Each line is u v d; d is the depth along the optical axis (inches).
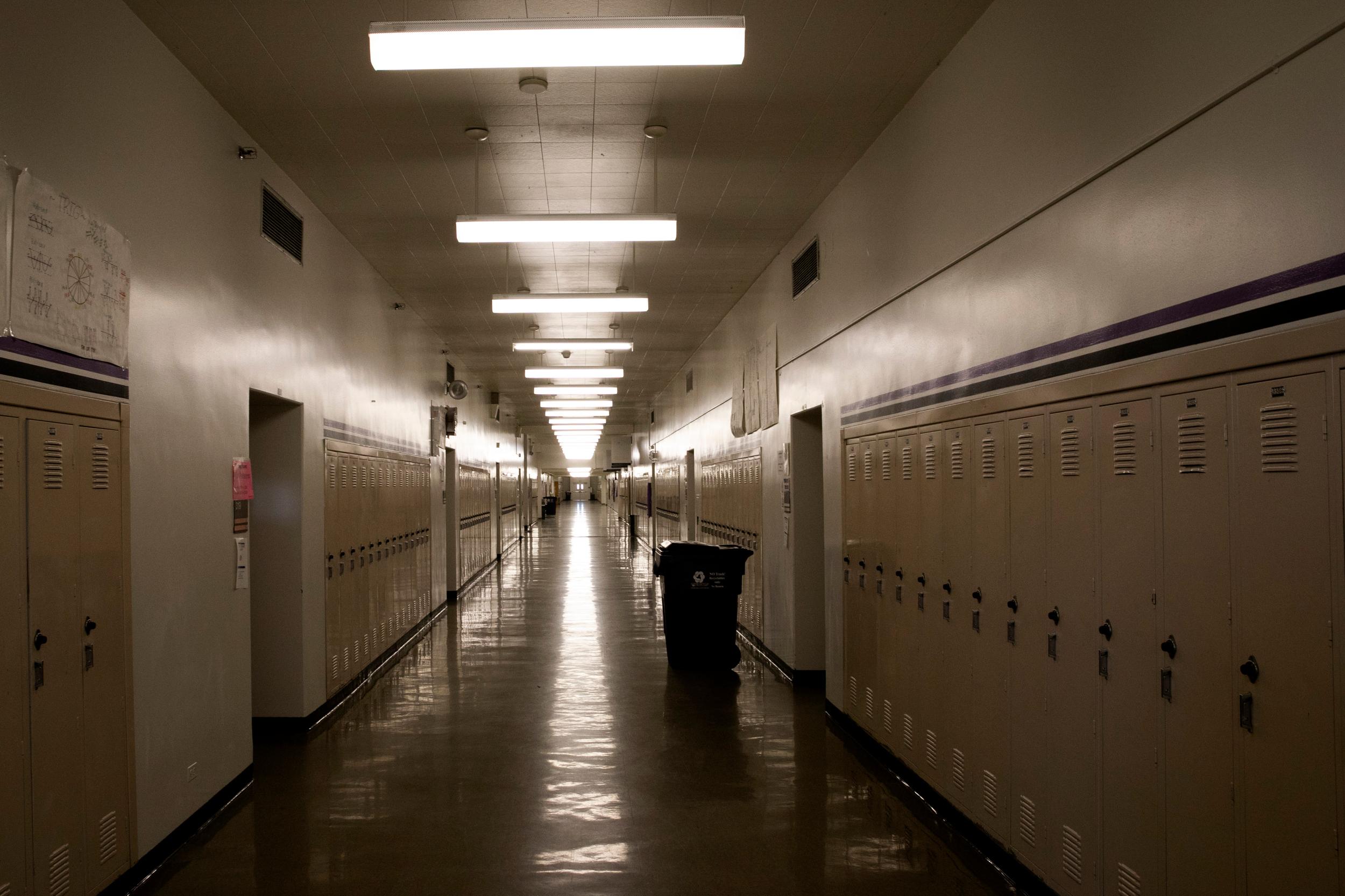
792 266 259.8
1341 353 69.5
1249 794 79.6
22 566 100.8
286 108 164.2
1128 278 98.0
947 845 140.3
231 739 163.9
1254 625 78.9
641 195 219.0
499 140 181.2
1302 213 73.3
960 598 143.1
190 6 128.0
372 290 286.7
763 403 304.7
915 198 162.7
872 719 188.9
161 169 138.3
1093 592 104.6
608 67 150.1
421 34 105.0
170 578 140.1
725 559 282.0
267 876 129.3
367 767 182.4
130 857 125.0
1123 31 98.9
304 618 212.1
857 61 149.7
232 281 167.6
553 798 163.0
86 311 114.7
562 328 403.9
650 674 275.9
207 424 155.6
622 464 1233.4
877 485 184.9
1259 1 78.4
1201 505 86.0
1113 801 100.7
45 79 106.6
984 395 134.6
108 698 119.6
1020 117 122.8
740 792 166.2
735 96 162.4
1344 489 69.4
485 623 386.6
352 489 255.0
